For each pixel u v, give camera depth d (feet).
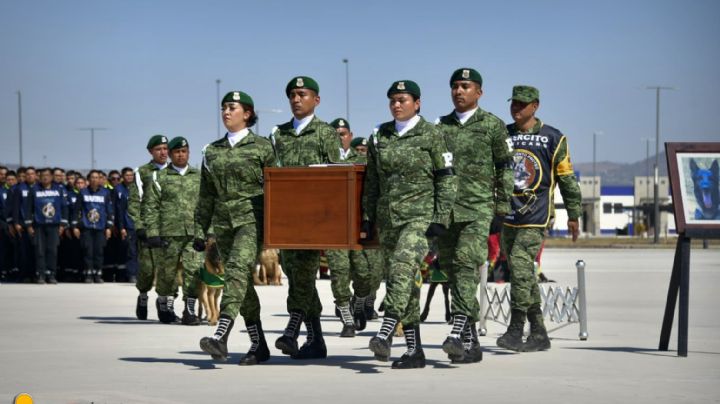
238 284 32.71
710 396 27.04
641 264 118.52
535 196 37.04
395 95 31.86
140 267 52.08
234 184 33.47
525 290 36.96
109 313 55.93
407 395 27.20
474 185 33.78
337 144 35.50
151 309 58.80
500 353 36.99
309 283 34.83
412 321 32.55
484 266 45.01
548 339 38.11
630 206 396.98
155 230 50.62
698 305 60.23
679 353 35.78
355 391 27.86
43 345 39.96
